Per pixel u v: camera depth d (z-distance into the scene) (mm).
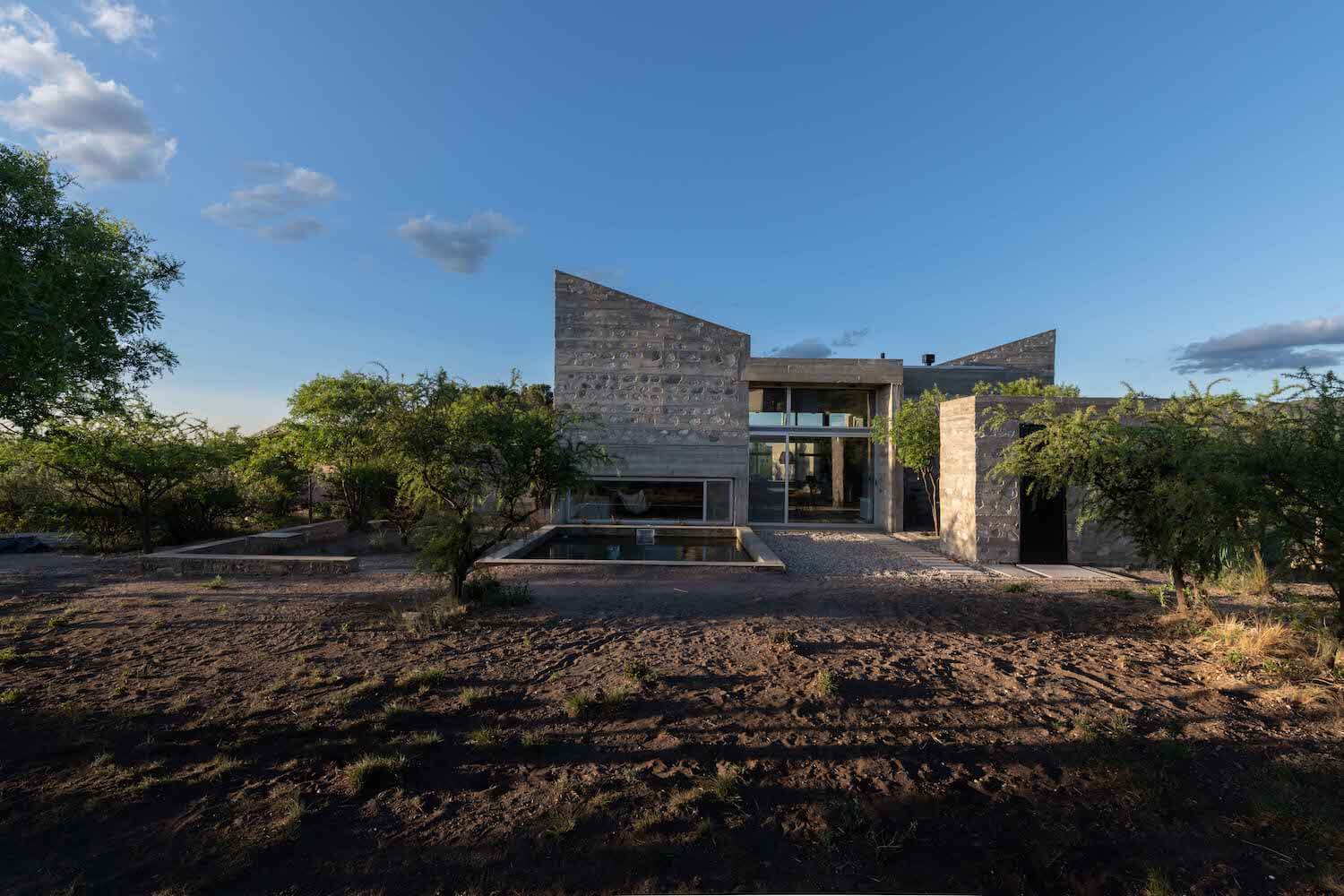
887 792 3793
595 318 18781
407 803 3688
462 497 8664
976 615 7977
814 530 18875
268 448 16500
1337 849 3244
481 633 7078
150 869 3102
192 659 6164
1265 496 5430
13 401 5617
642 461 18766
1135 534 7750
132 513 13938
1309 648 6027
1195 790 3801
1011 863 3170
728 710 4949
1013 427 12609
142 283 6102
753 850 3268
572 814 3574
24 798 3689
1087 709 4918
